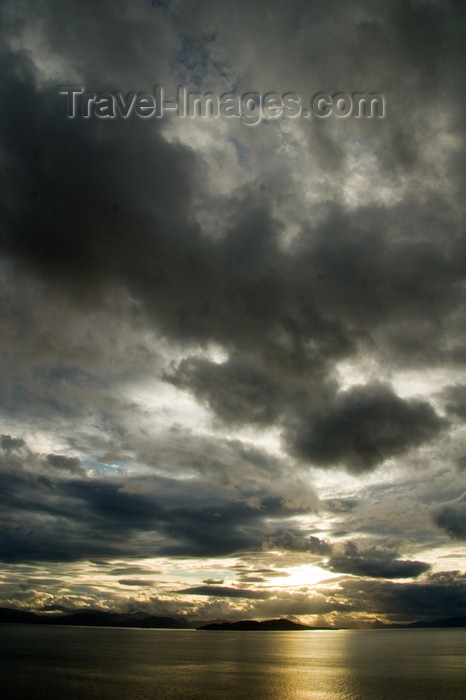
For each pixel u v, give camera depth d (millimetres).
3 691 58562
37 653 117438
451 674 82625
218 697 56406
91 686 62938
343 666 96562
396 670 89062
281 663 102125
